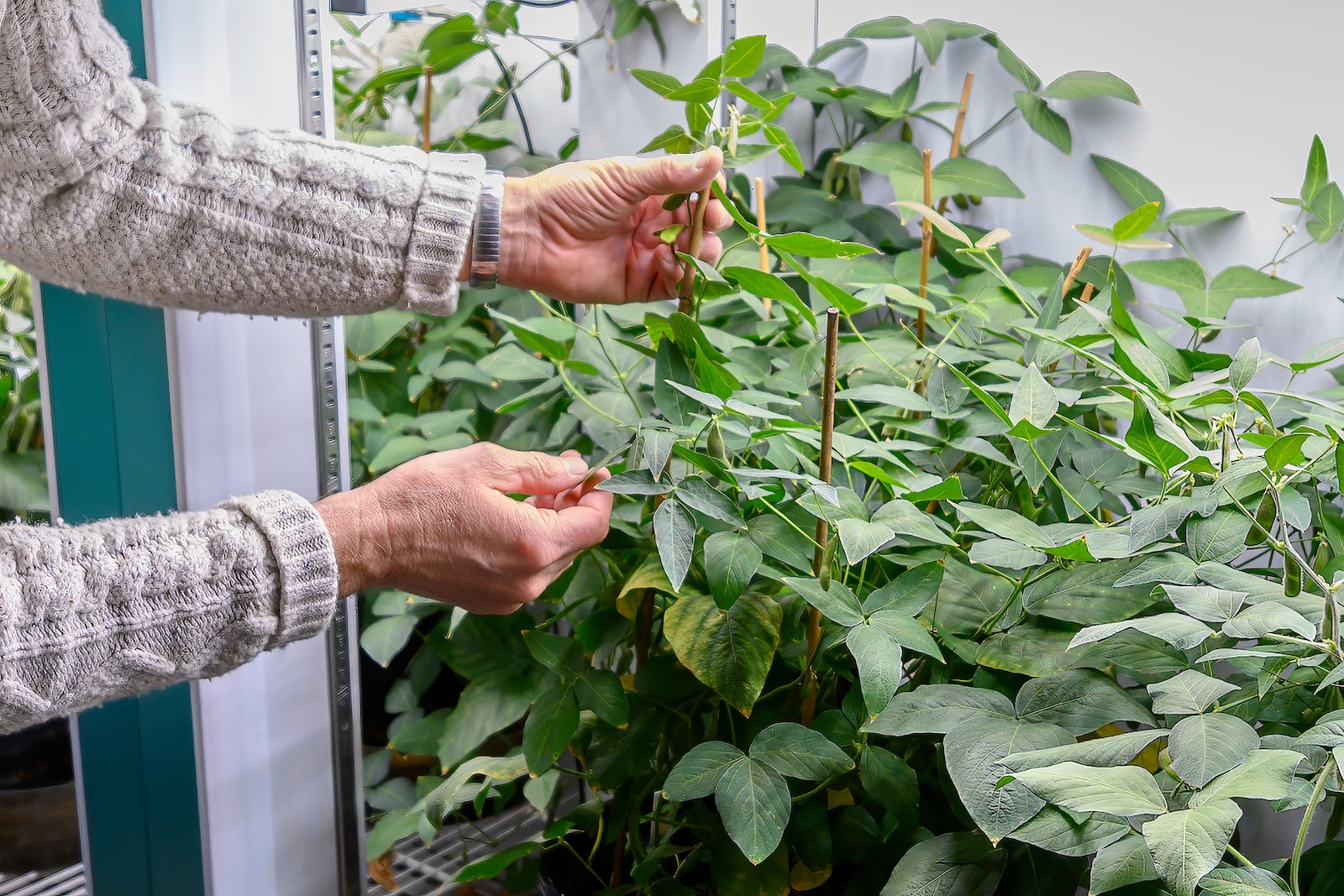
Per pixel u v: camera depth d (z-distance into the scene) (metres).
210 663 0.62
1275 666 0.53
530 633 0.80
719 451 0.69
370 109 1.38
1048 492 0.76
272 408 0.88
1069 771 0.45
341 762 0.94
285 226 0.73
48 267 0.71
